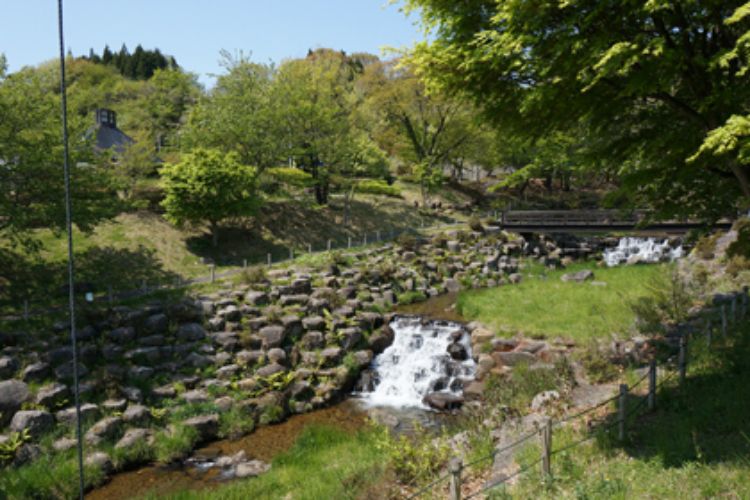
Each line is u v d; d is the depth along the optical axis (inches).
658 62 336.2
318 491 435.5
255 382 749.9
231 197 1282.0
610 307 908.6
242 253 1358.3
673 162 406.0
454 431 561.0
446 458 428.5
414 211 1879.9
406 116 1904.5
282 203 1680.6
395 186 2169.0
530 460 384.8
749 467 294.8
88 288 997.2
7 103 853.8
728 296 759.1
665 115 426.9
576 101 385.7
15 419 595.2
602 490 305.6
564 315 900.0
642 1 327.9
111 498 523.2
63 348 715.4
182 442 616.4
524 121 422.9
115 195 1274.6
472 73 381.1
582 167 475.2
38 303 887.1
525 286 1181.7
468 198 2190.0
